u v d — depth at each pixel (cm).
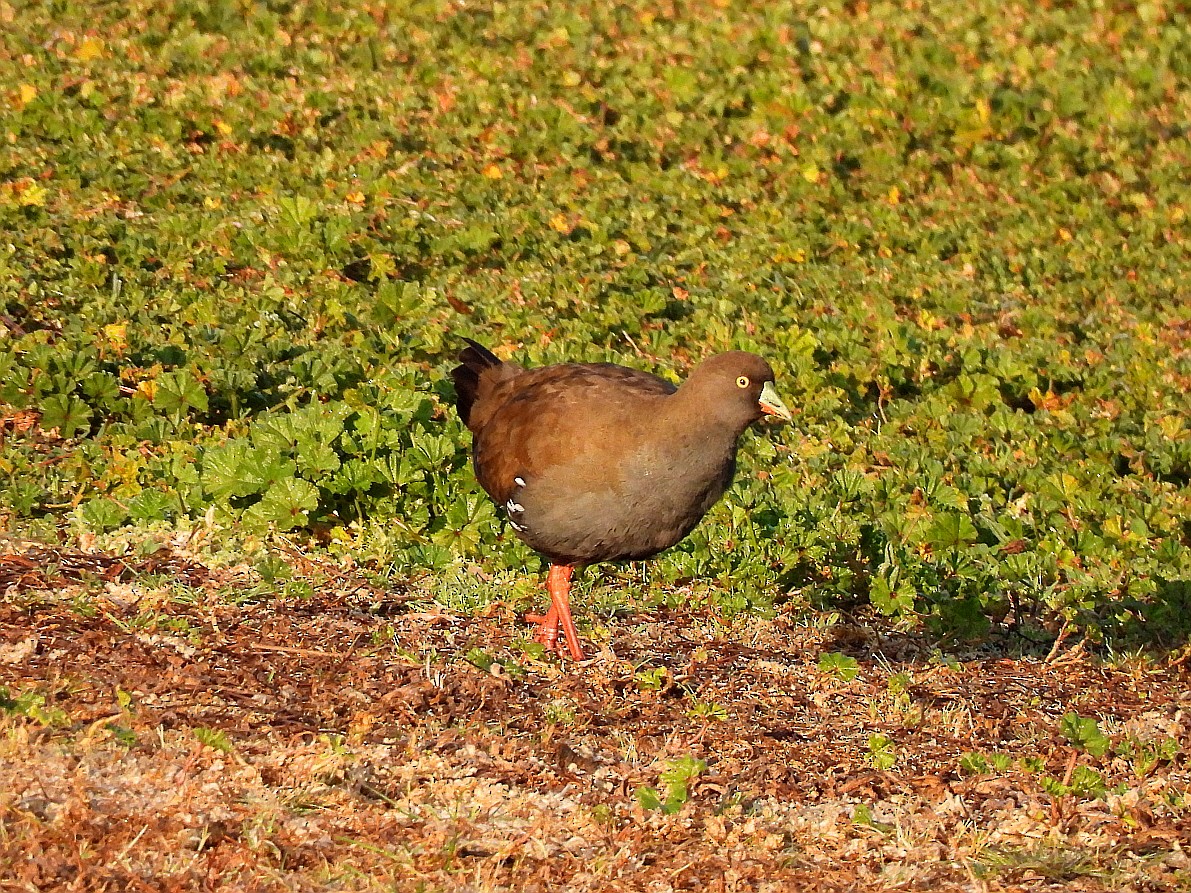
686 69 2523
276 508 1231
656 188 2209
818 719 1077
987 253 2191
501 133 2252
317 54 2386
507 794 902
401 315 1725
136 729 894
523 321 1742
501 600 1200
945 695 1145
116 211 1862
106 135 2062
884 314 1914
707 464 1082
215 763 870
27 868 751
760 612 1252
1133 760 1046
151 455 1327
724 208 2177
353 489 1291
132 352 1483
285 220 1859
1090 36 2914
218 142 2098
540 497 1101
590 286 1859
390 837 834
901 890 847
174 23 2420
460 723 980
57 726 877
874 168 2373
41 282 1611
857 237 2161
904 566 1326
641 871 838
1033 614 1355
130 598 1082
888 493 1488
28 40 2272
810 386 1712
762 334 1827
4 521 1180
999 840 916
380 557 1223
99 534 1183
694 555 1295
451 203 2047
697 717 1050
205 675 985
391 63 2442
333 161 2086
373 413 1334
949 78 2642
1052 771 1018
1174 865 897
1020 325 2005
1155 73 2777
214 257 1777
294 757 893
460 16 2586
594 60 2530
